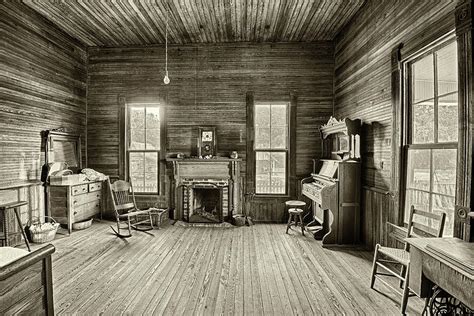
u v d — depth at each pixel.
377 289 2.90
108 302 2.63
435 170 2.81
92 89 6.04
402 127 3.28
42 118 4.81
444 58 2.71
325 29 5.18
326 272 3.32
